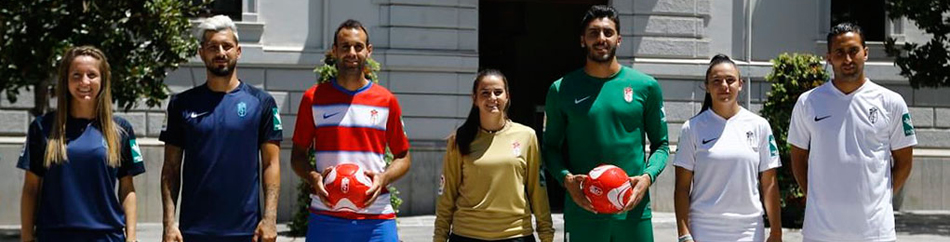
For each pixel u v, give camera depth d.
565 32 17.75
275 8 14.71
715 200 6.51
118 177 6.23
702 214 6.54
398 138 6.76
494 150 6.57
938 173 15.77
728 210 6.48
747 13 15.48
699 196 6.59
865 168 6.34
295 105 14.66
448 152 6.69
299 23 14.74
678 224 6.65
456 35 14.95
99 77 6.00
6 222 14.26
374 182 6.39
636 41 15.24
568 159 6.93
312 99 6.68
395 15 14.74
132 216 6.21
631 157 6.78
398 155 6.78
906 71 14.20
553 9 17.70
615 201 6.34
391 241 6.71
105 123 6.05
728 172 6.48
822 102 6.50
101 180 6.01
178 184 6.40
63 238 5.95
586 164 6.79
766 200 6.64
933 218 14.83
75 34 11.12
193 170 6.29
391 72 14.74
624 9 15.27
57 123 5.98
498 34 17.31
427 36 14.84
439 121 14.87
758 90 15.36
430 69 14.81
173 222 6.26
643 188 6.50
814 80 13.29
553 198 16.67
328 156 6.54
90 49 6.07
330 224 6.57
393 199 13.42
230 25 6.43
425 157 14.80
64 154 5.92
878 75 15.65
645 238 6.89
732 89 6.54
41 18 11.05
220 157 6.28
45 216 5.97
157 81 11.71
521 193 6.59
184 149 6.39
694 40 15.38
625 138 6.77
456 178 6.67
